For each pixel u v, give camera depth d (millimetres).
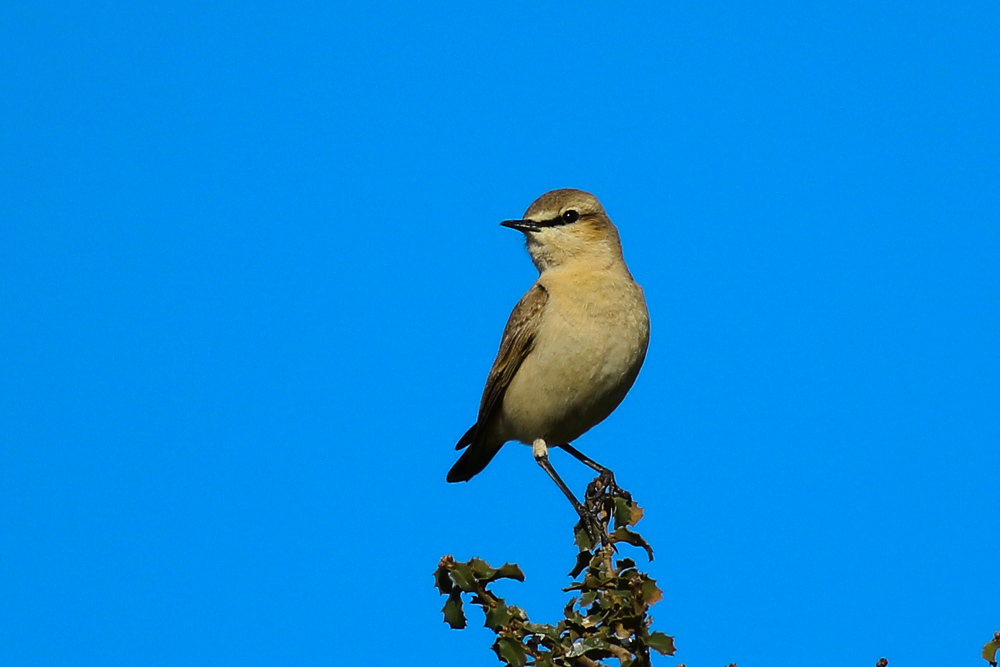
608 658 7855
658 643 7668
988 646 7316
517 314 13508
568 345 12781
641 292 13297
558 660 7723
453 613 7945
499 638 7754
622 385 13055
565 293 13055
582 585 8016
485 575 7898
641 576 7820
